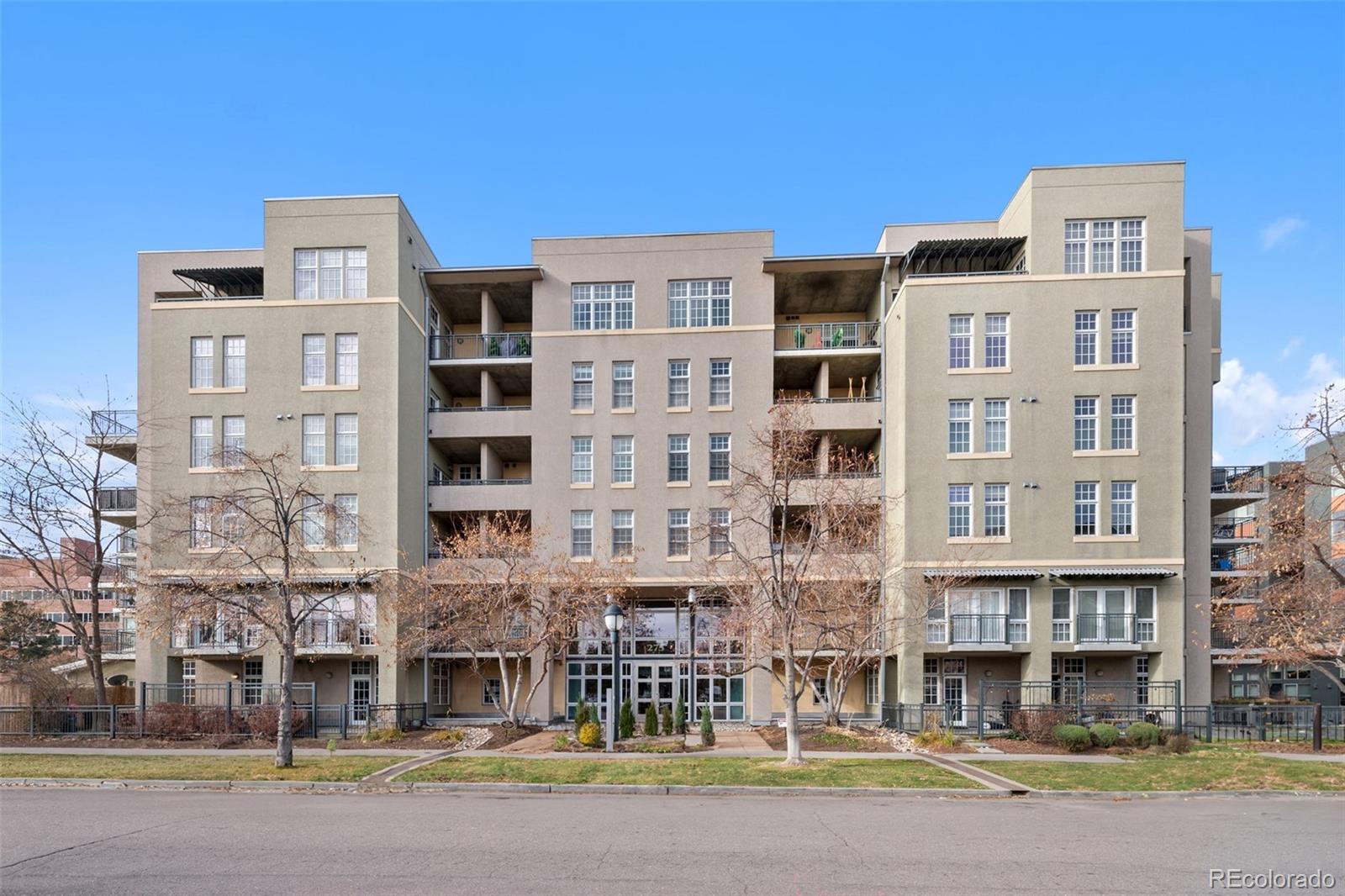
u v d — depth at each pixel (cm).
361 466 3256
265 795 1748
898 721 2948
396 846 1225
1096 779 1867
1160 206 3123
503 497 3519
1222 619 2945
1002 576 3034
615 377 3556
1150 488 3052
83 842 1253
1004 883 1029
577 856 1169
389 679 3092
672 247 3575
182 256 3669
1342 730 2783
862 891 995
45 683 2969
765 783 1811
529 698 3030
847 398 3581
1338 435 2994
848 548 2762
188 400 3303
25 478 2919
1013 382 3120
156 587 2655
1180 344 3081
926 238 3569
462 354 4000
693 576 3378
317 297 3341
